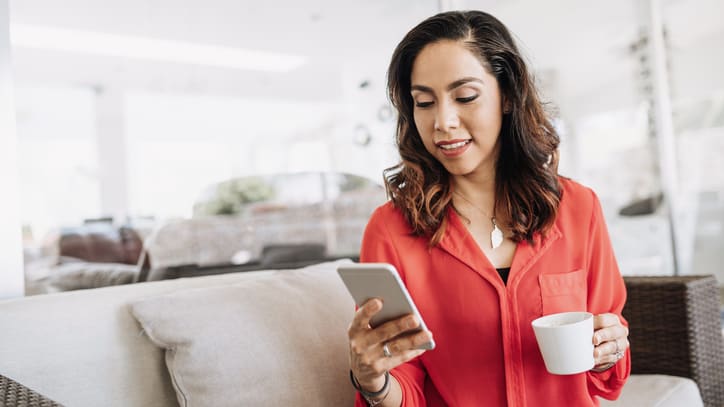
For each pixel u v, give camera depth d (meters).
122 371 1.08
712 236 3.06
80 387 1.03
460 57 0.94
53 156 1.38
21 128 1.33
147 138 1.55
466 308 0.98
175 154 1.59
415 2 2.24
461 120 0.96
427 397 1.04
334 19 2.00
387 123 2.11
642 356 1.75
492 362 0.98
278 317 1.15
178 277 1.55
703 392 1.66
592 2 2.96
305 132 1.89
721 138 3.07
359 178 2.00
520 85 1.01
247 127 1.76
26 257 1.31
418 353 0.80
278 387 1.06
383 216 1.09
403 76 1.04
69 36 1.43
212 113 1.69
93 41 1.47
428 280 1.02
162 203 1.55
